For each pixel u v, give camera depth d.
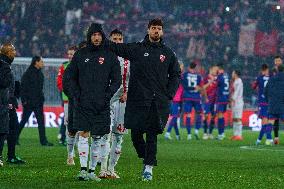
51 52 129.00
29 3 132.75
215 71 80.81
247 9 134.62
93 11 136.38
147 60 32.12
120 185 30.16
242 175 36.59
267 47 129.50
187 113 79.56
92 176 32.31
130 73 32.41
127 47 32.22
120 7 137.75
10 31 130.25
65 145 64.62
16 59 95.06
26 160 45.59
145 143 33.69
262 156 52.47
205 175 36.16
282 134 95.50
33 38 129.88
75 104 31.88
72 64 32.09
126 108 32.44
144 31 134.00
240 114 80.06
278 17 132.62
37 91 64.31
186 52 130.62
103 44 32.22
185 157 50.28
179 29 133.75
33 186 29.59
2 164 40.75
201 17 135.62
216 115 88.62
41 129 64.44
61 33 131.12
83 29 132.75
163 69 32.25
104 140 33.88
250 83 114.50
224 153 55.41
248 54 129.00
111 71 32.03
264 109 71.06
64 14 133.12
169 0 138.62
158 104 32.09
